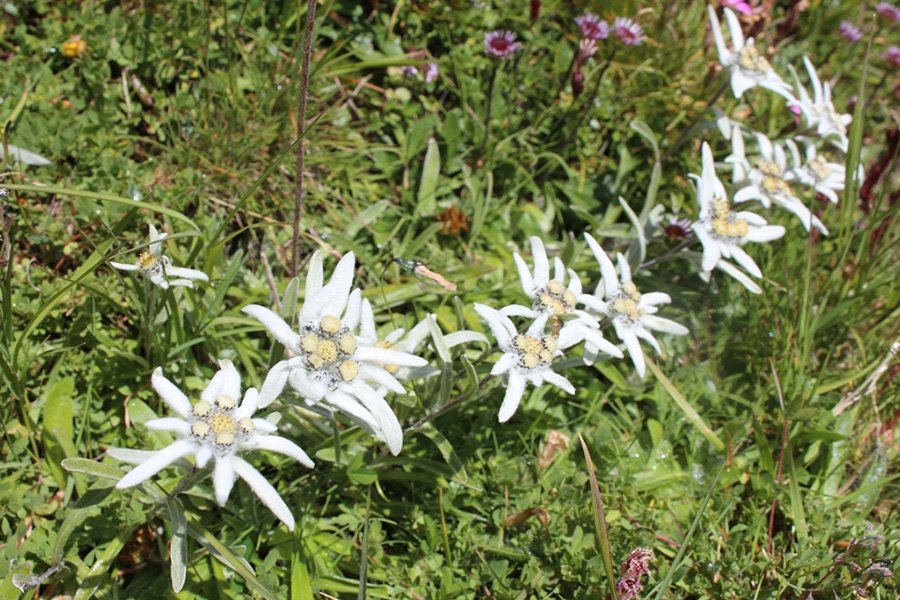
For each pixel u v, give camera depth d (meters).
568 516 0.39
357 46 0.51
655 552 0.40
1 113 0.42
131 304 0.41
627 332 0.38
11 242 0.36
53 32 0.45
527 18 0.53
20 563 0.35
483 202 0.49
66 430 0.37
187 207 0.45
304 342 0.33
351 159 0.48
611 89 0.53
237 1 0.48
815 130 0.48
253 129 0.46
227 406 0.32
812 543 0.39
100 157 0.43
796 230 0.51
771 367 0.45
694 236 0.44
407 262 0.39
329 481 0.40
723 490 0.42
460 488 0.40
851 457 0.44
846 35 0.58
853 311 0.47
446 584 0.37
